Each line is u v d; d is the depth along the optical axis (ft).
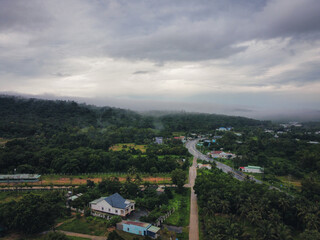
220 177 406.82
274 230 231.50
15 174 457.27
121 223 275.59
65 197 348.38
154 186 430.20
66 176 485.97
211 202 298.15
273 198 297.74
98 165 521.65
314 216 258.37
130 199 349.61
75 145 629.51
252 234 259.60
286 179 494.18
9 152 506.89
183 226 285.84
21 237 251.60
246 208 280.51
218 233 233.96
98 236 256.93
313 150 574.56
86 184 413.39
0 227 257.75
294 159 584.40
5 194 372.79
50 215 269.85
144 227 259.80
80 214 309.63
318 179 436.76
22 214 255.70
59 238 222.07
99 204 318.86
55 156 523.70
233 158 631.15
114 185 379.35
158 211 318.65
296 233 268.62
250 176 515.91
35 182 439.63
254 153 642.63
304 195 367.66
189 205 352.08
